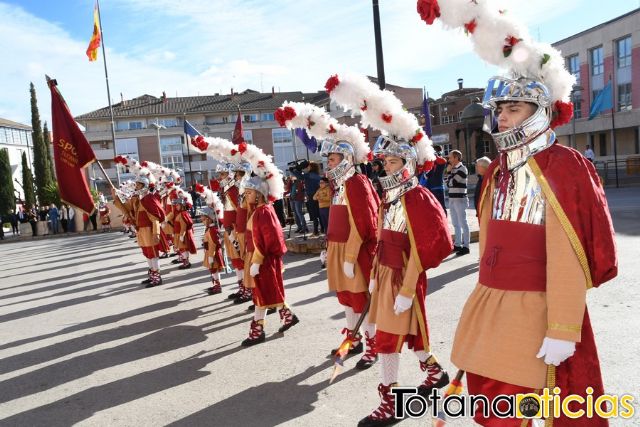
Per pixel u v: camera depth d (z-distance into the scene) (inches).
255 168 229.3
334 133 196.7
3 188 2017.7
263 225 213.2
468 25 95.3
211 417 153.6
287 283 327.3
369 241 180.5
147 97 2262.6
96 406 168.2
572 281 84.0
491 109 99.0
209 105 2130.9
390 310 140.3
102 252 632.4
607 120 1466.5
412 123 148.1
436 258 135.1
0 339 259.0
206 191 324.5
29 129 2760.8
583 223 85.4
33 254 705.6
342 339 212.7
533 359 88.8
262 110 2085.4
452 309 232.2
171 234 494.3
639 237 362.0
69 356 222.4
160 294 336.8
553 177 87.3
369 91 152.3
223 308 286.4
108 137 1989.4
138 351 221.8
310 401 158.7
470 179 1043.3
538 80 92.7
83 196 330.6
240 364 195.2
